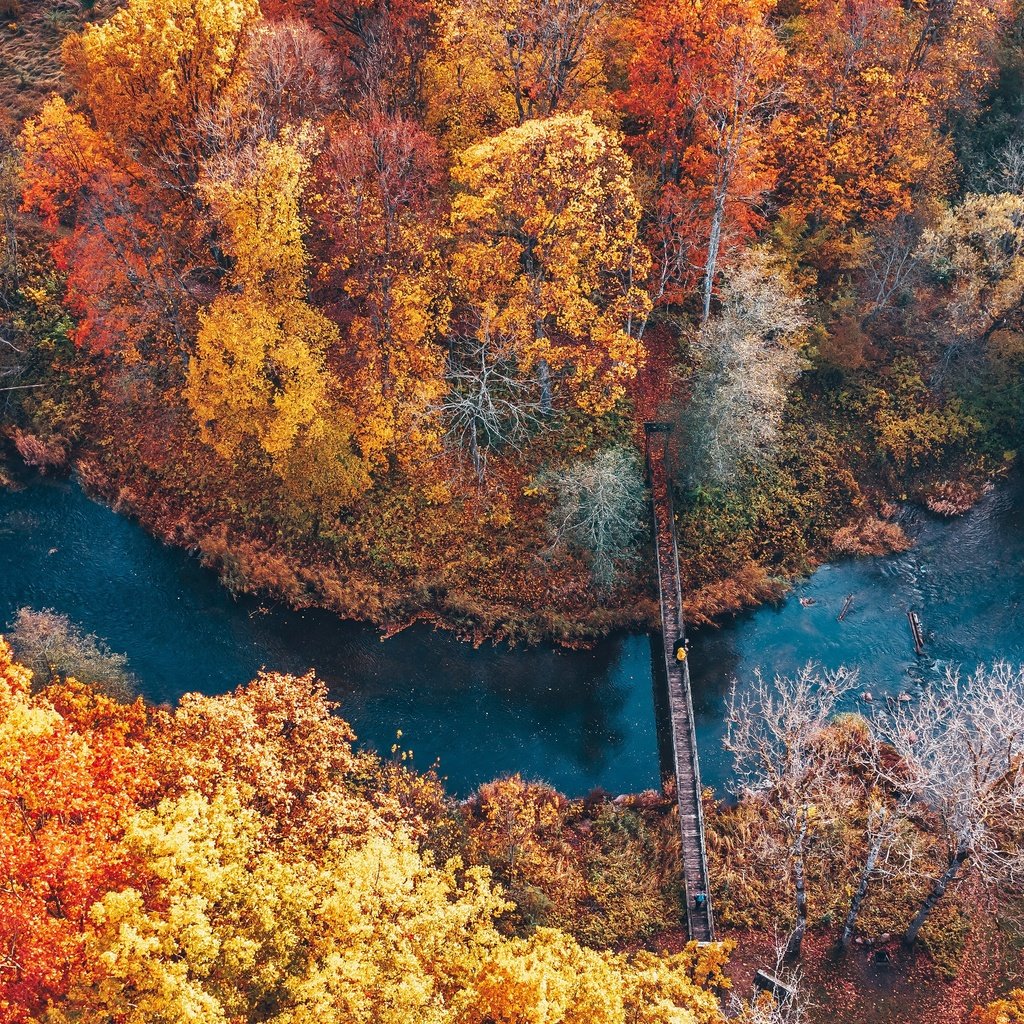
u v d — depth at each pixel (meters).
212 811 28.45
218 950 25.73
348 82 50.97
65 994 24.98
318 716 35.12
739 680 46.25
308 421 45.81
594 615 47.41
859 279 55.75
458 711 45.16
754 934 37.38
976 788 32.41
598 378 51.28
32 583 48.59
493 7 45.97
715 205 48.09
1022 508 52.00
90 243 49.75
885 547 50.94
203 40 45.16
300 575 48.72
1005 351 52.28
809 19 54.59
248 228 42.72
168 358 53.19
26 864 26.00
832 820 36.09
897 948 37.03
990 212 51.16
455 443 48.53
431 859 31.89
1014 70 58.16
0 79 61.88
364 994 25.81
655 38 47.44
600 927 37.34
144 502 51.34
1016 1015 32.59
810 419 53.62
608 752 43.75
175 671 45.91
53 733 29.36
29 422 53.75
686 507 50.50
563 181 42.34
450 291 48.59
